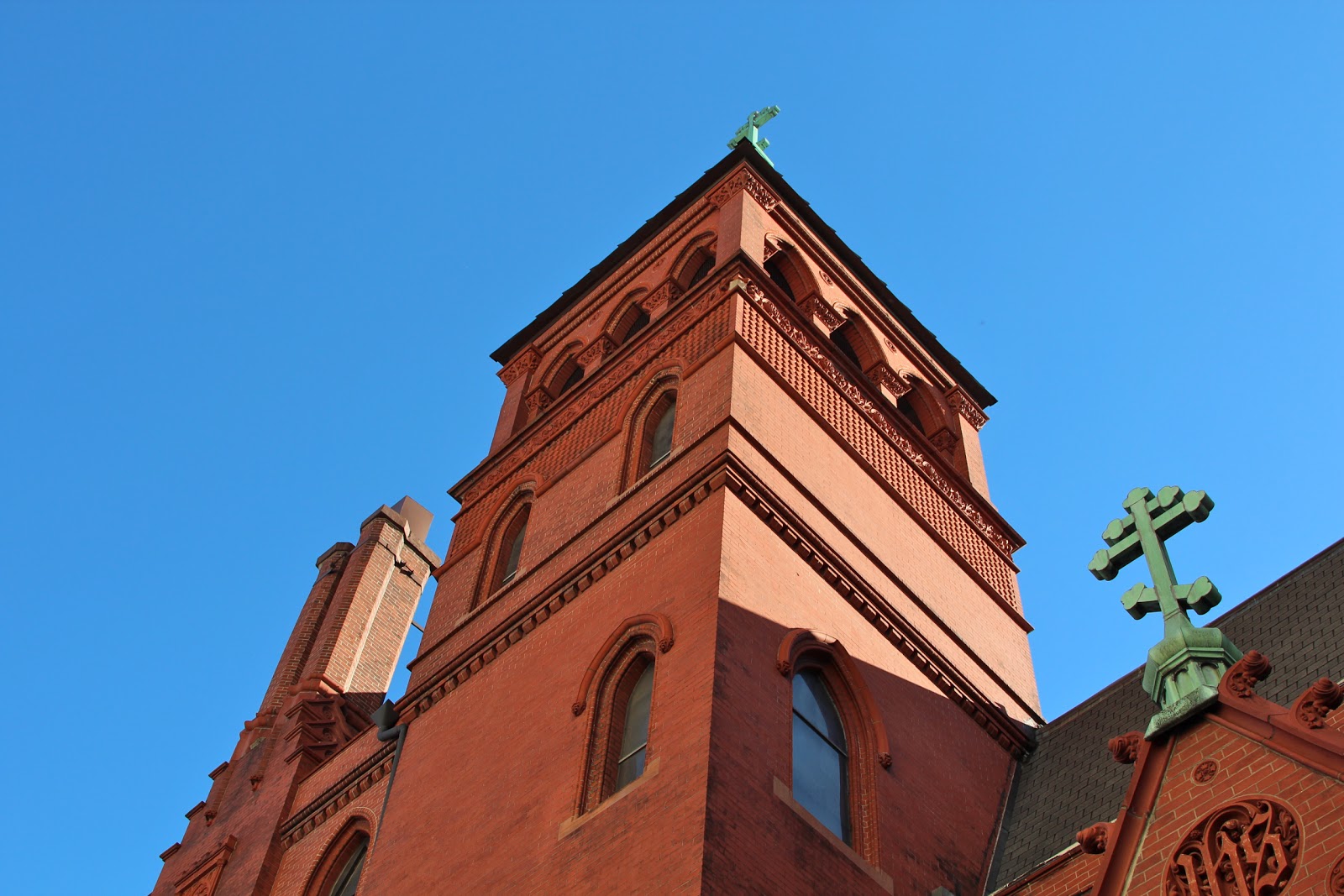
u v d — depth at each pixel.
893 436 27.25
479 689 23.38
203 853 28.70
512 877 18.88
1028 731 24.22
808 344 26.52
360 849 25.42
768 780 18.06
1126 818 13.73
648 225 32.06
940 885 19.70
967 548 27.14
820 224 31.28
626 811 17.92
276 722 31.77
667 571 21.05
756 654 19.44
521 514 27.69
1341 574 22.05
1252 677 13.95
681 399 24.59
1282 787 12.90
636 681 20.53
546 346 32.75
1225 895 12.63
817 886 17.56
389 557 36.78
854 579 22.30
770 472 22.56
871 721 20.75
